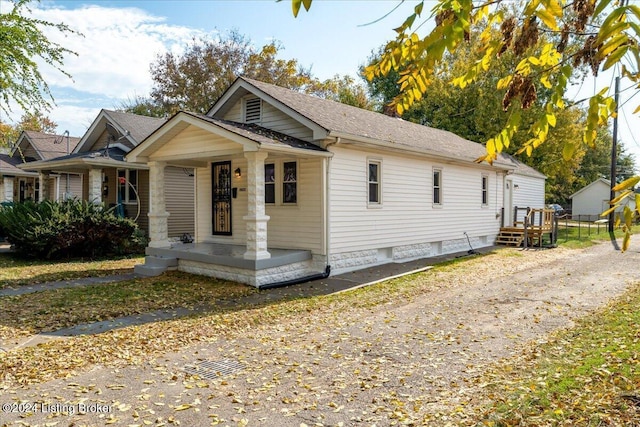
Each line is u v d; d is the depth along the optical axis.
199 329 6.59
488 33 2.90
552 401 3.82
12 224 13.97
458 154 15.05
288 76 32.97
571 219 38.62
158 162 11.84
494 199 18.36
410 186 13.43
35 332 6.48
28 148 22.84
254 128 10.86
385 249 12.73
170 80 31.83
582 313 7.13
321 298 8.59
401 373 4.77
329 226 10.70
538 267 12.29
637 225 26.73
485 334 6.13
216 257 10.23
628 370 4.34
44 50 5.15
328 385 4.49
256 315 7.36
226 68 31.33
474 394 4.17
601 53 1.79
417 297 8.62
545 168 24.20
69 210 14.12
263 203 9.70
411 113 30.30
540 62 2.70
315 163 10.75
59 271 11.60
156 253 11.62
